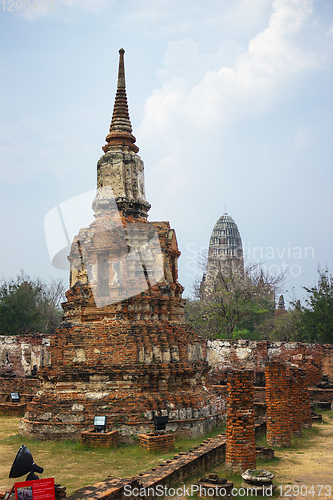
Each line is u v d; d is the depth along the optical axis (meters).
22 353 40.81
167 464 15.15
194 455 16.22
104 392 21.98
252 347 39.47
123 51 28.98
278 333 57.72
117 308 23.70
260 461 18.20
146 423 20.91
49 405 22.03
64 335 23.62
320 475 16.38
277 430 21.03
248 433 16.42
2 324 53.62
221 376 39.59
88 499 11.27
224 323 57.03
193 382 24.25
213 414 23.92
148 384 22.39
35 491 10.88
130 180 26.56
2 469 16.52
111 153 26.75
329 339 45.97
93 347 23.06
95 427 20.41
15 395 31.50
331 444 21.69
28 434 21.72
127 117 28.11
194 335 26.52
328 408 33.94
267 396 21.48
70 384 22.48
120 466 16.84
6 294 54.97
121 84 28.52
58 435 21.20
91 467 16.73
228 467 16.31
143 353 22.69
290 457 18.98
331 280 48.16
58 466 16.89
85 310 24.12
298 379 25.77
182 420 21.84
